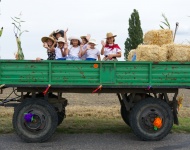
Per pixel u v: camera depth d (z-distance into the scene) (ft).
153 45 28.91
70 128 32.68
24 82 27.07
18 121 27.48
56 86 27.22
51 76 27.14
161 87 27.78
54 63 27.09
